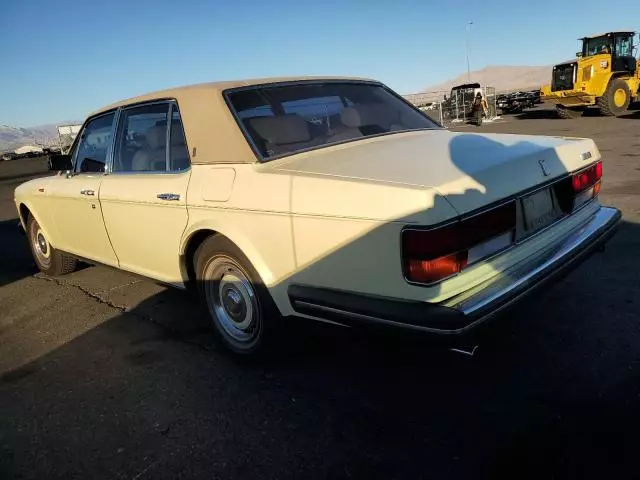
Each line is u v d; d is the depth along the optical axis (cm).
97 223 407
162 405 286
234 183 287
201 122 312
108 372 329
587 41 1944
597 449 221
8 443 264
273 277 276
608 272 406
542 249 271
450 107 2675
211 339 364
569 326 328
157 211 337
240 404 280
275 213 264
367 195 232
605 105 1859
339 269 244
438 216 216
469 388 274
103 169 407
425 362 304
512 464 218
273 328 290
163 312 421
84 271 561
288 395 284
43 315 440
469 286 229
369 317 233
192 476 229
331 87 359
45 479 236
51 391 313
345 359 316
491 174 243
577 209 307
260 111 313
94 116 426
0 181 2038
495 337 323
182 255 331
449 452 229
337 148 305
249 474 227
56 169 444
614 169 850
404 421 253
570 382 270
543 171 272
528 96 2831
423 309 218
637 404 248
